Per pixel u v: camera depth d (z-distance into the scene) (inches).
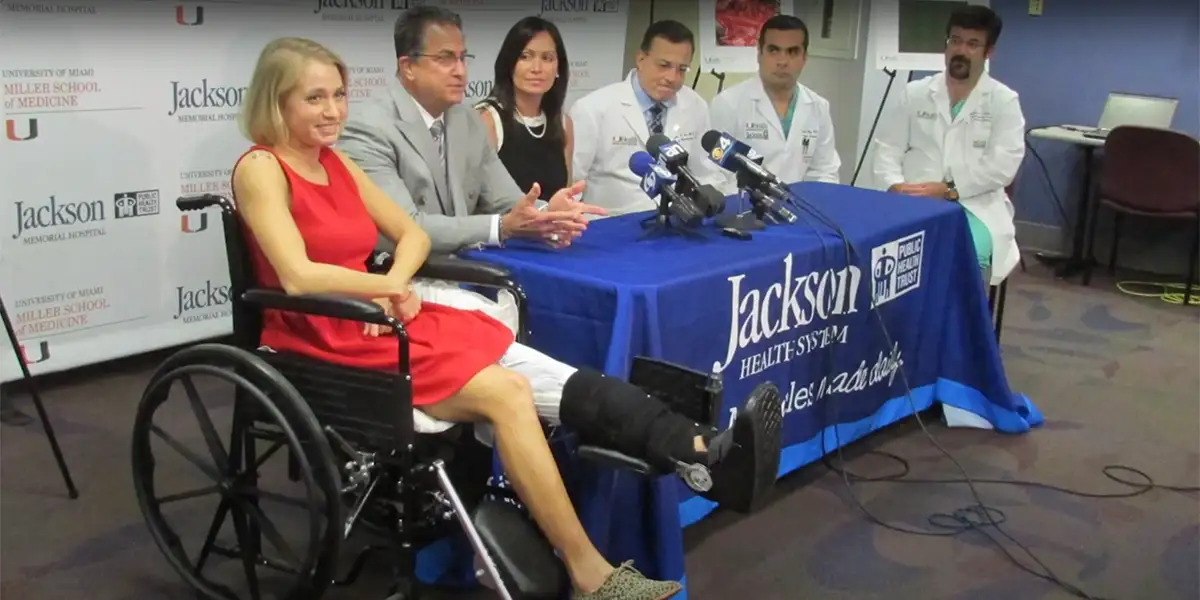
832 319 109.5
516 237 97.5
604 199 133.0
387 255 90.1
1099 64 222.4
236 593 86.8
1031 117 234.1
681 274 87.5
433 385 76.9
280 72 77.8
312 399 77.5
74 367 134.2
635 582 76.2
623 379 81.9
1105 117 217.9
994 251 150.0
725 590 90.4
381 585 88.6
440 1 156.6
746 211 113.9
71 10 124.0
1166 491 113.7
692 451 77.7
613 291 82.7
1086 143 206.8
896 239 116.4
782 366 103.7
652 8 179.8
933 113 155.9
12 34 120.0
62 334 132.0
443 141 101.6
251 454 80.8
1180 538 103.0
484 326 82.4
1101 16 219.8
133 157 133.5
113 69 129.2
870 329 117.0
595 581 76.6
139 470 84.3
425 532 82.6
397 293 79.6
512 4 165.5
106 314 135.6
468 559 88.0
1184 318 187.6
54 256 129.2
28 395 131.0
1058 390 146.2
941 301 129.2
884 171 159.9
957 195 151.4
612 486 82.2
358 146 95.0
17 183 124.3
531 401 77.6
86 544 95.2
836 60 200.2
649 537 85.4
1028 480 115.6
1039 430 130.7
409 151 97.1
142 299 138.6
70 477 105.7
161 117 135.0
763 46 142.6
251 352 77.7
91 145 129.4
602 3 176.6
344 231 81.7
